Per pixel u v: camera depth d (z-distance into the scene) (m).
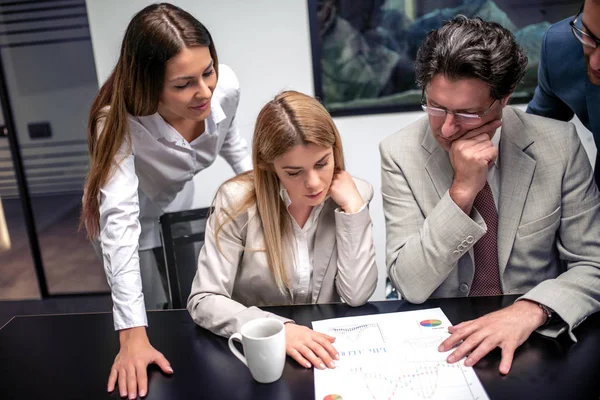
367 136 2.68
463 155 1.13
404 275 1.22
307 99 1.14
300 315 1.20
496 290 1.30
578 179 1.21
